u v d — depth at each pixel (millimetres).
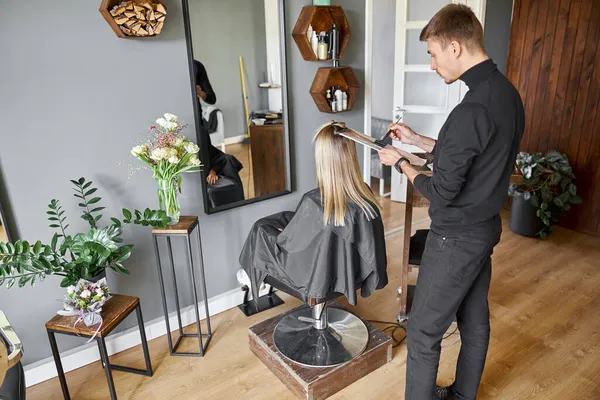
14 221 1755
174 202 1922
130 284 2125
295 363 1837
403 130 1845
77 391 1885
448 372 1936
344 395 1824
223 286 2447
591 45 3021
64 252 1711
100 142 1879
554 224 3475
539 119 3461
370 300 2508
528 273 2754
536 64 3400
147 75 1928
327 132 1601
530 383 1851
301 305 2311
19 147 1703
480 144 1258
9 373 1219
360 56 2756
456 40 1298
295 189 2621
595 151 3133
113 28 1715
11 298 1822
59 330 1657
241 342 2182
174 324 2297
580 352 2029
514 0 3459
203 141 2145
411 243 2270
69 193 1854
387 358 1999
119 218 2012
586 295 2492
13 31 1601
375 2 4332
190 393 1857
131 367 2014
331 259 1667
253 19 2166
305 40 2312
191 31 1981
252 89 2254
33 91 1685
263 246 1843
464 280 1429
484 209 1364
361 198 1623
